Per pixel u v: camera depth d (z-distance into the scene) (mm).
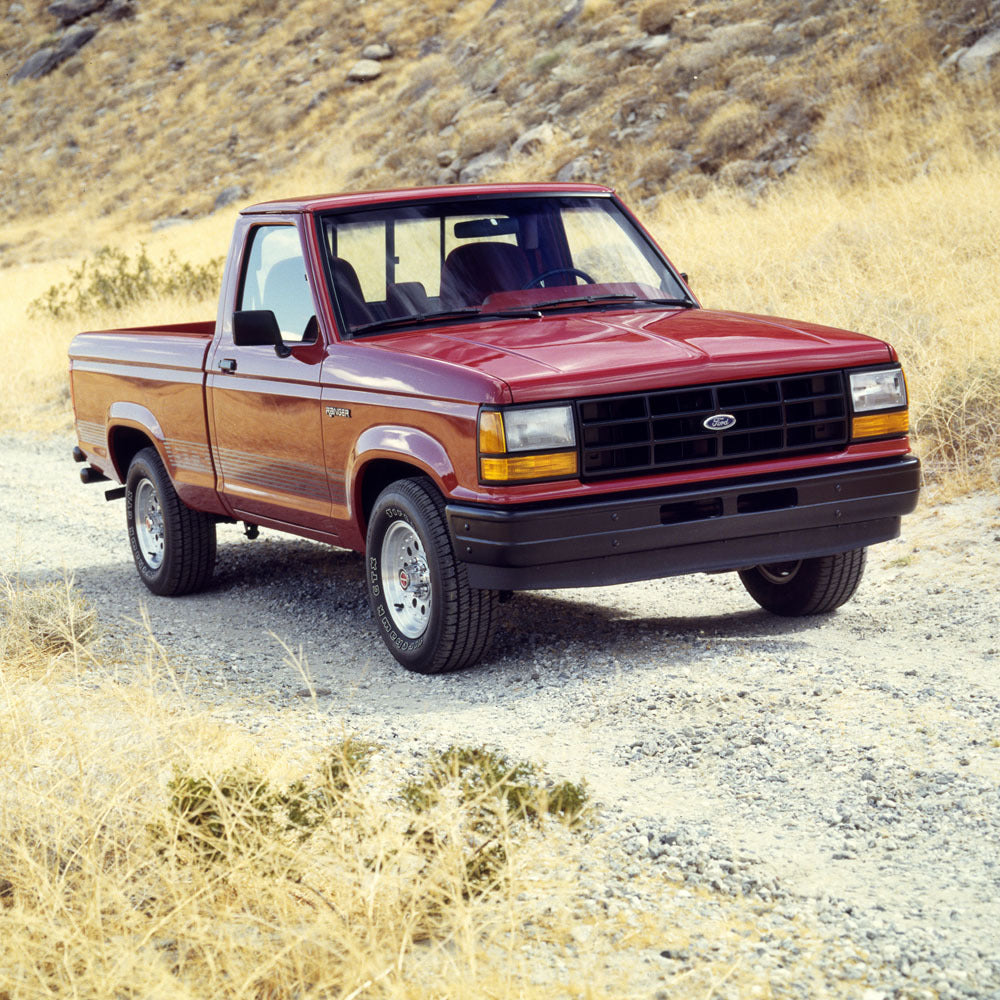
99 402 7996
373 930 2924
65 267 33562
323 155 37594
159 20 54312
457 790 3834
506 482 4863
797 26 24156
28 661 5625
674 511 5066
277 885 3172
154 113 48000
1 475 12336
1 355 19094
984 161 16062
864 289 10945
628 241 6504
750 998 2824
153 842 3395
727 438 5156
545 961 3018
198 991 2873
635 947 3082
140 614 7062
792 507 5227
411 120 33781
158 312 19609
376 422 5465
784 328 5633
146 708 4270
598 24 30641
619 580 5004
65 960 2873
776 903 3283
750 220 15742
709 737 4430
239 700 5234
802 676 4977
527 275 6129
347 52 44969
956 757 4066
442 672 5535
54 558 8719
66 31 56406
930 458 8195
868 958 2973
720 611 6395
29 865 3268
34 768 3877
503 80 31609
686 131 22922
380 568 5676
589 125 25641
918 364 8969
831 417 5324
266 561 8273
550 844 3590
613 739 4527
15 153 49625
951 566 6531
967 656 5105
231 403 6500
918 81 19406
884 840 3580
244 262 6617
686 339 5355
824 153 19047
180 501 7320
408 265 6027
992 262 11195
